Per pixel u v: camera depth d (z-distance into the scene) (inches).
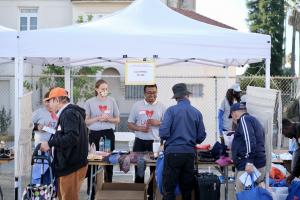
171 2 952.3
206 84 681.6
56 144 246.8
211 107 679.1
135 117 336.5
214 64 405.4
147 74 298.4
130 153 309.3
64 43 292.2
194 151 279.0
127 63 298.5
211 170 442.9
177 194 286.7
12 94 891.4
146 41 292.2
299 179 304.2
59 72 761.0
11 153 318.3
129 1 936.3
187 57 294.2
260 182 273.6
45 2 976.9
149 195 318.3
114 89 864.3
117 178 428.5
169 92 704.4
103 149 330.3
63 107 254.1
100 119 333.4
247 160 266.1
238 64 387.2
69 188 255.6
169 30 302.4
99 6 943.7
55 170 254.1
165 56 293.3
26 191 252.1
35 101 808.3
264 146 278.1
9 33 292.7
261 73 1234.6
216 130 471.5
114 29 297.7
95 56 292.5
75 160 253.6
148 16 315.3
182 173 278.4
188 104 281.6
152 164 291.3
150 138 332.5
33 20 990.4
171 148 274.4
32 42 292.7
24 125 291.3
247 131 266.2
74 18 947.3
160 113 335.9
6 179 430.3
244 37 297.1
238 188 272.1
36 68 800.3
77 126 249.1
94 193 311.0
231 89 396.5
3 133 861.8
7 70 892.6
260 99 294.0
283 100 636.1
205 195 275.4
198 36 293.7
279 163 327.6
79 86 754.2
